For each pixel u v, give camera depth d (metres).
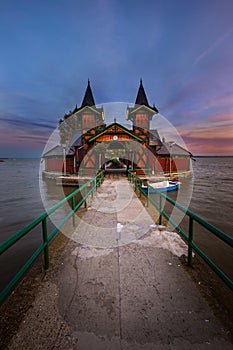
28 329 2.10
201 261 3.51
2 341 1.96
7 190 23.86
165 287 2.80
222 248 7.01
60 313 2.32
